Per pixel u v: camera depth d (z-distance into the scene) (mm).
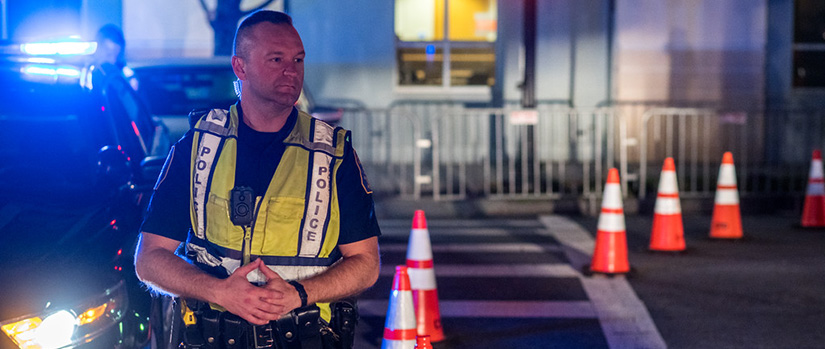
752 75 13688
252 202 2316
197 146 2365
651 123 13562
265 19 2357
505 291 6602
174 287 2266
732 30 13594
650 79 13531
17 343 2746
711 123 13664
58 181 3824
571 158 13805
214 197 2330
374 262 2434
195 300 2369
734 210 9023
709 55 13586
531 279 7012
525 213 11492
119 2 13312
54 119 4184
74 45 3391
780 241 8938
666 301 6270
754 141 13773
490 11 14031
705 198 11656
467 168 12797
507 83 13836
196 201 2342
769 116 13805
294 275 2361
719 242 8859
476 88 14023
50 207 3541
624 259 7129
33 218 3393
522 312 5980
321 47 13758
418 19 13984
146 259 2322
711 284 6805
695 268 7438
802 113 13867
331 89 13812
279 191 2342
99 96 4406
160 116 8203
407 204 11406
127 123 4863
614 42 13586
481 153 13805
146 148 5461
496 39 13922
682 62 13562
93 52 3400
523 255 8070
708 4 13523
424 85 14039
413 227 5309
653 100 13570
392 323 4012
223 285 2217
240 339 2322
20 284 2865
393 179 12602
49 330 2807
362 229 2428
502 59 13820
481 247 8531
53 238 3223
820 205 9875
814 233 9531
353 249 2434
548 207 11523
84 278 3025
